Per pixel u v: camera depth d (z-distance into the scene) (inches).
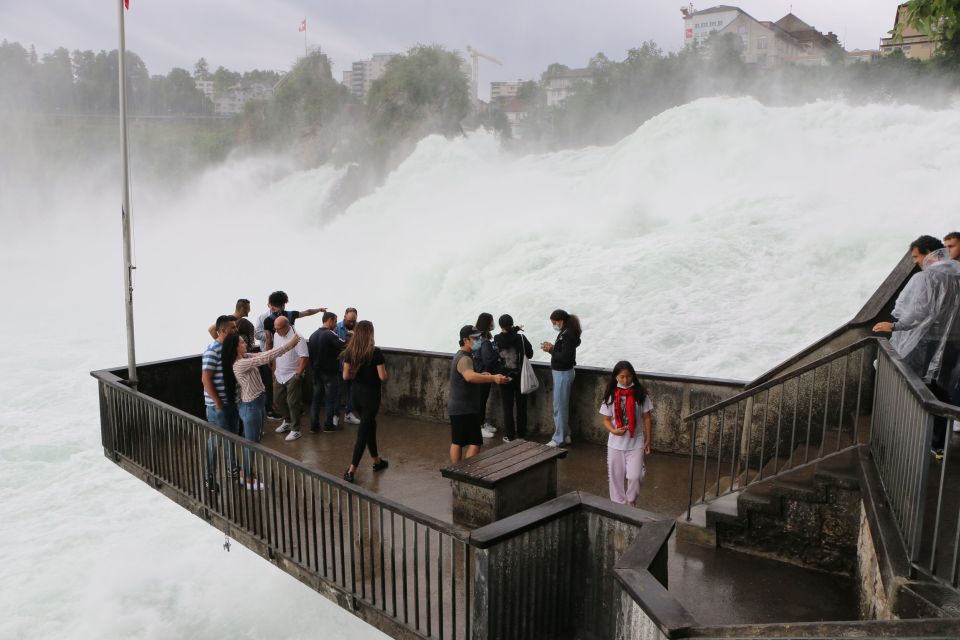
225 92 6589.6
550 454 277.4
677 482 303.1
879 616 183.2
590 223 1014.4
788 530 234.1
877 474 215.3
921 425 164.4
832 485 225.1
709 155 1167.6
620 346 705.6
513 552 187.3
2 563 502.9
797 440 277.4
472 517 262.4
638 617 143.5
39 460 679.1
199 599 450.3
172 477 312.3
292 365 373.1
